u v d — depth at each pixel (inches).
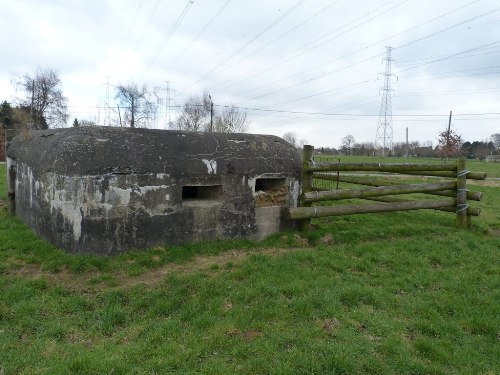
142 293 198.4
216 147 276.1
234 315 177.3
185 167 260.1
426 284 222.2
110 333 167.6
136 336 162.1
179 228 261.1
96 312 180.1
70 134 252.7
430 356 152.9
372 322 174.4
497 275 238.2
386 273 236.1
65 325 168.2
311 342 156.3
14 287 197.8
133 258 239.5
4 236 278.7
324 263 245.4
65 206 236.5
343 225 329.7
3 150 1219.9
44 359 143.5
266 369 139.7
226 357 147.7
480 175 346.9
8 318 171.6
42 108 1797.5
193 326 168.6
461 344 163.2
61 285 205.6
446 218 379.9
